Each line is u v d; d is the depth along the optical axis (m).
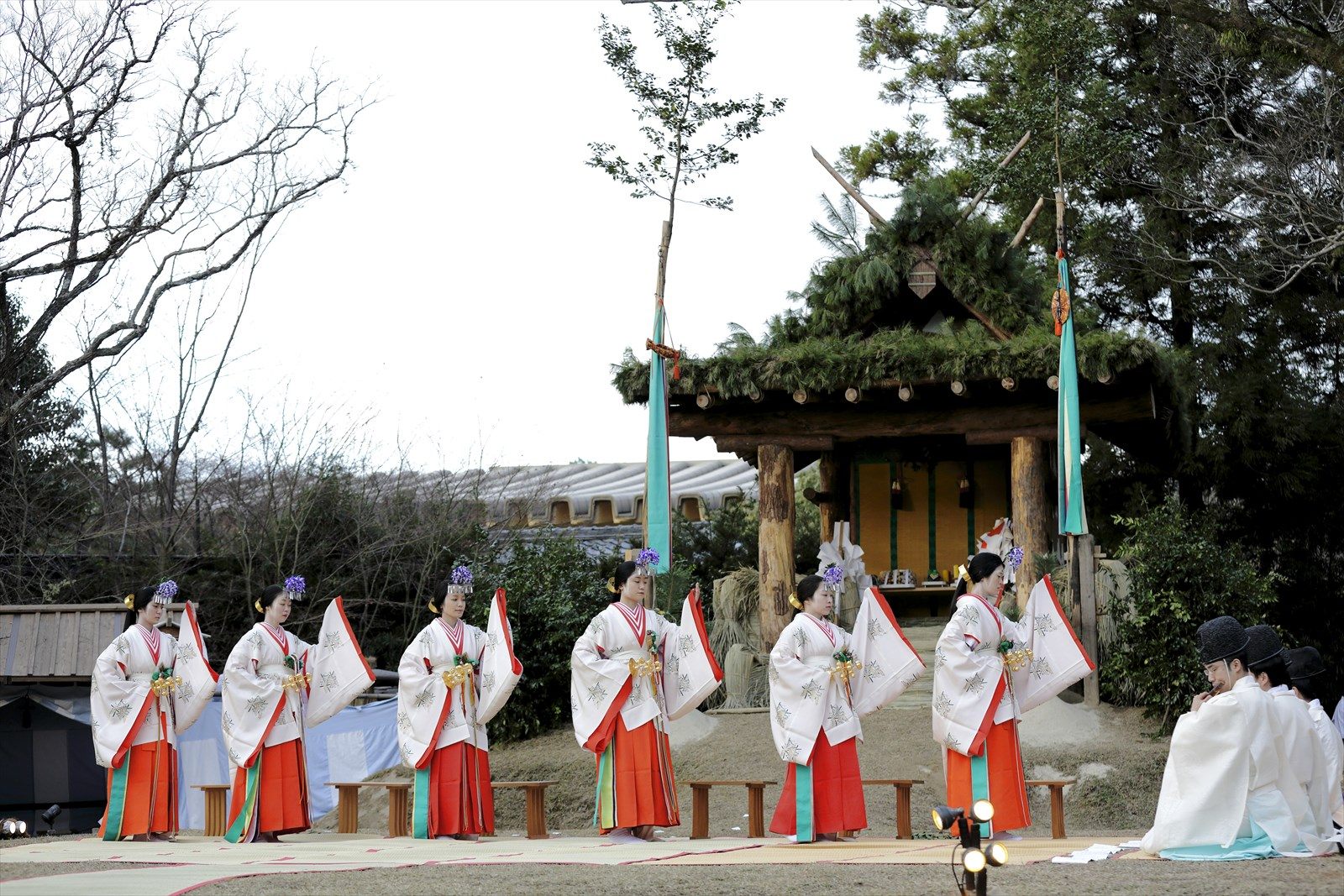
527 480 25.14
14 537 19.80
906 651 9.27
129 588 19.47
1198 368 21.98
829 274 17.55
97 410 22.11
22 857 8.66
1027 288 17.28
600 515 24.03
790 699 9.08
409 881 6.82
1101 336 15.19
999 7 25.86
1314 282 22.53
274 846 9.59
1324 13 18.69
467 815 10.42
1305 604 21.86
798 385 16.05
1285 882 5.82
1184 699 13.64
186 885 6.73
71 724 15.85
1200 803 6.95
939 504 18.81
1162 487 23.16
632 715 9.68
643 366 16.53
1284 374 22.19
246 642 10.52
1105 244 22.95
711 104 16.42
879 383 15.92
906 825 10.15
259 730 10.36
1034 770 12.95
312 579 20.02
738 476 26.83
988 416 16.53
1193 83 23.19
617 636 9.77
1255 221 20.27
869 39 27.22
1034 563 15.23
